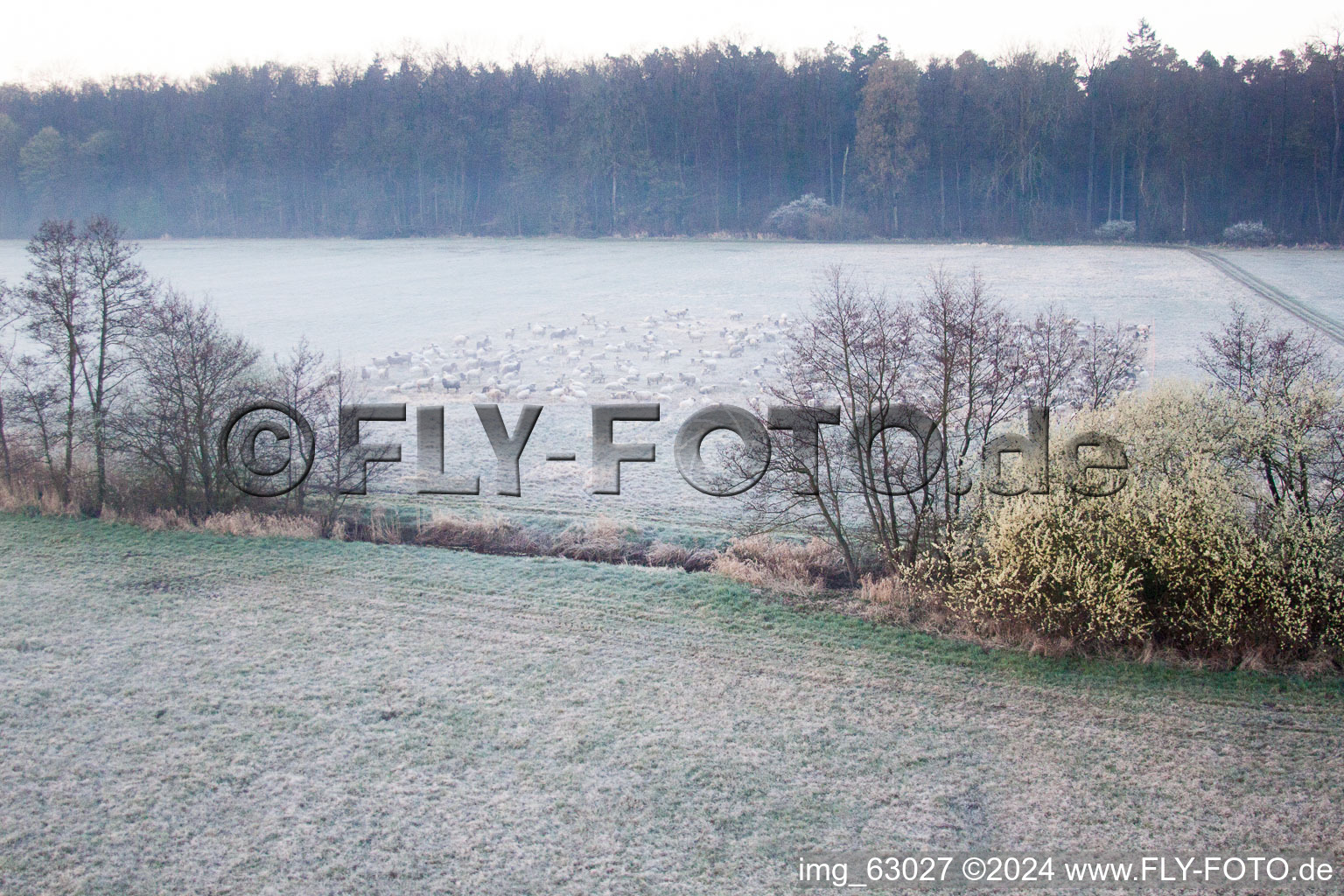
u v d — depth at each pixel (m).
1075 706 14.12
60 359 26.03
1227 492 16.12
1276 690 14.41
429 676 15.20
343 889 10.32
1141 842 11.09
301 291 70.38
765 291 67.75
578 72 138.75
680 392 37.03
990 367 21.22
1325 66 106.44
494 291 70.50
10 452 25.88
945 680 14.97
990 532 16.92
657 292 68.81
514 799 11.97
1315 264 75.69
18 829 11.34
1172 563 15.74
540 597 18.39
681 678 15.11
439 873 10.59
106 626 17.00
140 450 23.39
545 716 13.96
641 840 11.19
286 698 14.45
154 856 10.84
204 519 22.98
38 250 25.72
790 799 11.98
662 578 19.22
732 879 10.52
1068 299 59.53
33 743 13.20
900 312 22.91
